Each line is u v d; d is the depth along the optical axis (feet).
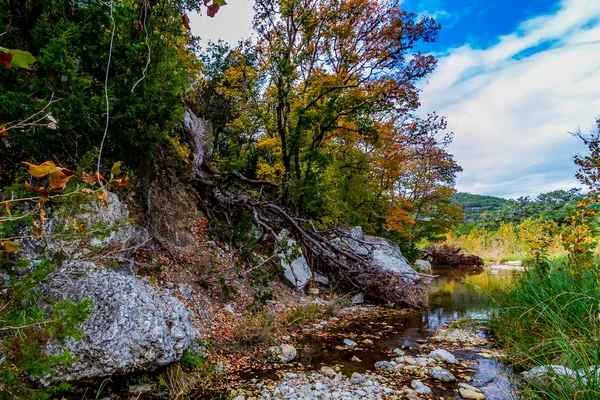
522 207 173.78
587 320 13.39
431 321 24.23
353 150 56.03
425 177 84.94
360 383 12.92
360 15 47.42
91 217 12.75
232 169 34.17
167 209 23.38
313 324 22.26
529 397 10.43
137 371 10.58
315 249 32.37
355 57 46.75
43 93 11.76
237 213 29.76
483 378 13.50
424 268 65.05
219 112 49.16
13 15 12.95
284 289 26.63
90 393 9.95
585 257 16.92
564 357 11.80
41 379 9.02
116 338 10.09
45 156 12.51
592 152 18.06
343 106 42.50
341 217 50.62
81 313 7.21
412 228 85.35
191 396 11.19
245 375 13.29
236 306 20.16
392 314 26.58
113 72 14.12
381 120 62.13
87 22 13.88
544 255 20.53
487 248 100.17
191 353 12.71
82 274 10.93
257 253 27.94
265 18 40.52
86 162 8.98
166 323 11.76
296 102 39.58
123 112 14.05
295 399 11.27
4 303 7.04
